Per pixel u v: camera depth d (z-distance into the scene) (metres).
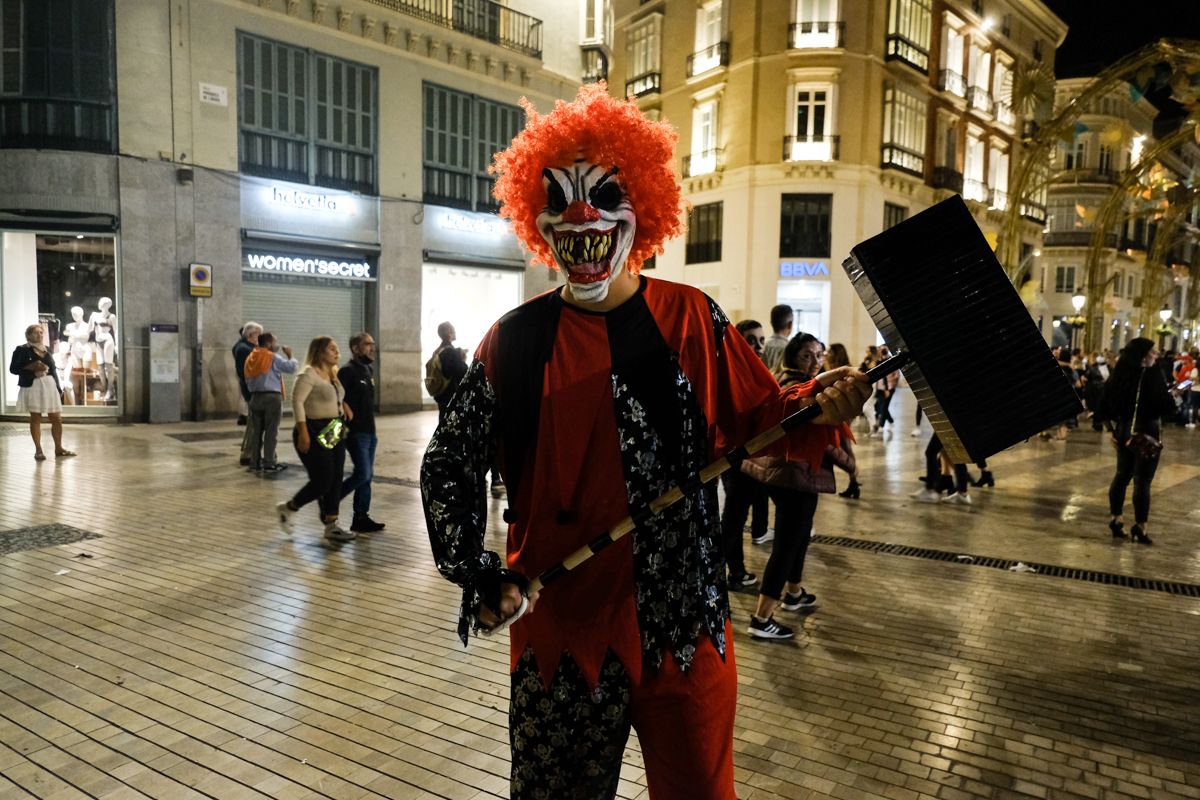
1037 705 3.59
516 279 19.92
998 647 4.29
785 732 3.32
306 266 16.14
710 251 26.75
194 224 14.60
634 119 1.90
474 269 18.88
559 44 20.06
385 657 4.08
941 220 1.73
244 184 15.16
